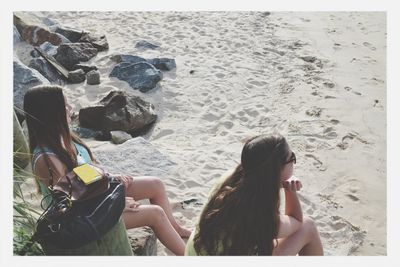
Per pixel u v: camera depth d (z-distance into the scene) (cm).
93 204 265
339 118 512
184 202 397
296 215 300
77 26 653
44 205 318
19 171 382
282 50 621
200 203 397
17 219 313
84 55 582
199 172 430
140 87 544
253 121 507
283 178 281
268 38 643
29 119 296
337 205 413
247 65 590
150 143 450
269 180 271
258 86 558
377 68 598
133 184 342
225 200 276
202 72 576
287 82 564
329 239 384
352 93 551
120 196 272
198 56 605
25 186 377
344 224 396
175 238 328
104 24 662
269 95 544
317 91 551
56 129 296
